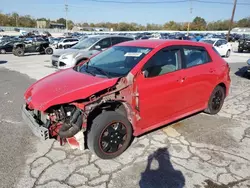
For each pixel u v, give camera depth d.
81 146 3.09
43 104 2.89
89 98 2.98
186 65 4.01
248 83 8.47
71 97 2.88
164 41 3.92
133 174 2.92
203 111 5.10
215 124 4.49
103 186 2.70
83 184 2.72
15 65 12.93
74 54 9.09
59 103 2.86
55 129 3.04
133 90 3.26
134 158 3.27
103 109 3.20
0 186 2.66
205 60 4.52
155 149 3.51
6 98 6.08
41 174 2.89
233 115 5.01
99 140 3.08
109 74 3.43
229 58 18.23
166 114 3.81
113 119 3.13
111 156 3.23
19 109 5.21
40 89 3.27
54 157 3.26
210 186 2.71
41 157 3.26
